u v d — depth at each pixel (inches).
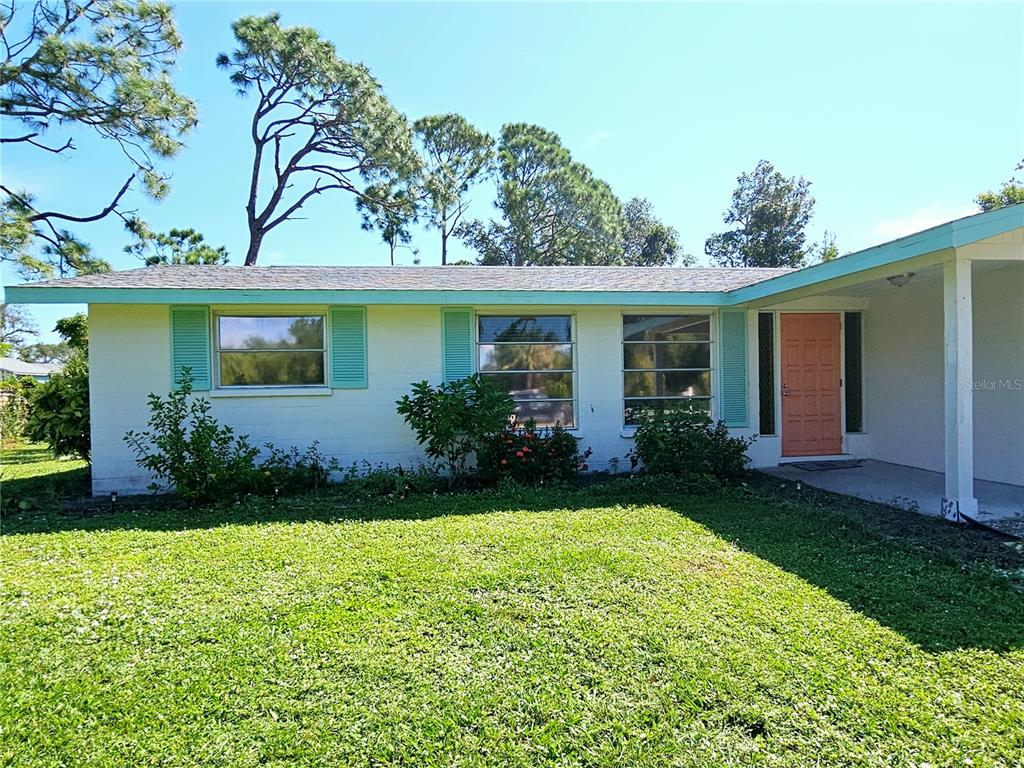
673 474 280.8
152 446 292.5
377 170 858.1
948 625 124.3
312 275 344.2
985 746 85.4
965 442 209.8
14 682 105.1
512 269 408.8
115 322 290.4
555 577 154.2
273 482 272.4
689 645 115.9
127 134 589.6
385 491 274.4
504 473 287.3
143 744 88.4
